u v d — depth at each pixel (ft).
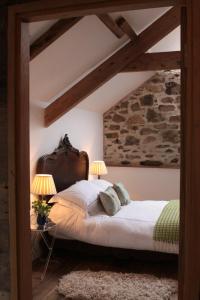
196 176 4.89
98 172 17.90
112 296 9.95
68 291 10.35
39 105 13.48
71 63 11.80
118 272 11.88
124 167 20.80
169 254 11.73
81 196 13.30
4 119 6.12
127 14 11.52
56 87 12.94
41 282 11.19
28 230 6.31
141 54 14.17
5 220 6.24
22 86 6.05
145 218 12.77
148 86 20.39
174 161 20.02
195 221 4.90
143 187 20.38
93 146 19.63
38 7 5.74
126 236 11.93
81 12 5.69
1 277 6.32
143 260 12.45
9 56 5.95
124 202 15.29
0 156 6.20
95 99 17.92
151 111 20.39
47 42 9.15
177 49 17.02
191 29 4.94
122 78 17.29
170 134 20.06
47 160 13.74
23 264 6.17
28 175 6.28
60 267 12.51
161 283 10.78
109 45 12.69
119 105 21.01
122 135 21.01
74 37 10.26
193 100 4.91
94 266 12.56
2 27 6.07
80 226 12.53
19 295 6.14
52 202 13.47
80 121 17.65
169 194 19.79
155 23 13.74
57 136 15.01
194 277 4.91
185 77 5.11
